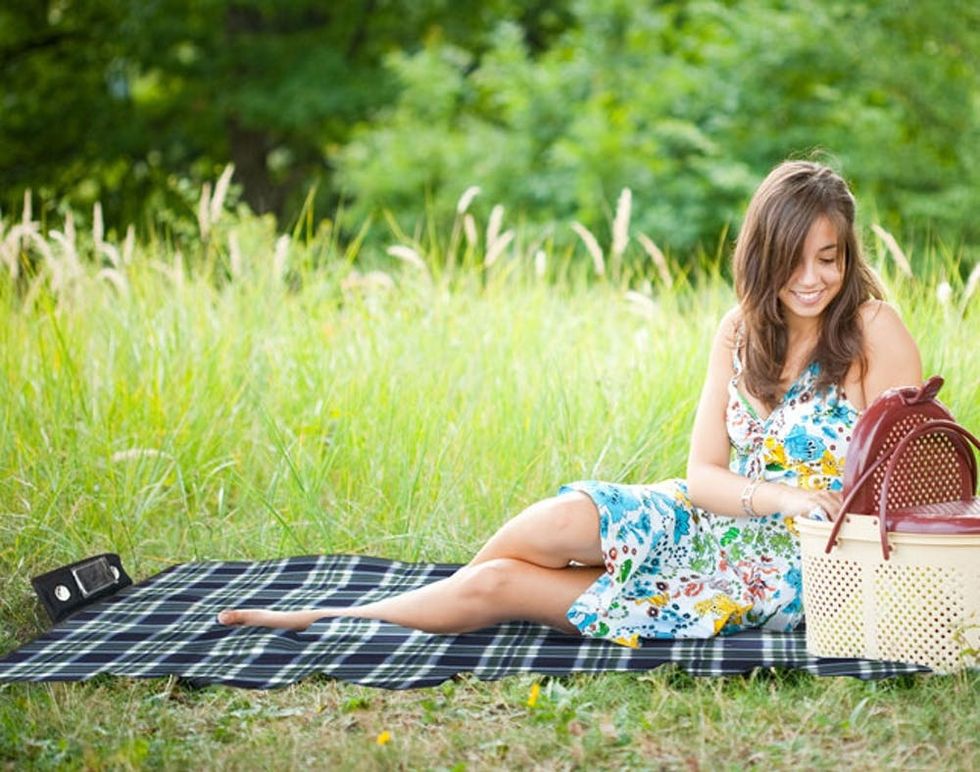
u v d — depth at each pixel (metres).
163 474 6.38
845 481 4.02
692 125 15.55
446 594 4.39
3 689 4.15
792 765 3.43
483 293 7.50
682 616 4.34
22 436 6.41
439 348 6.88
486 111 19.78
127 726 3.81
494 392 6.54
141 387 6.70
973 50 16.09
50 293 7.42
